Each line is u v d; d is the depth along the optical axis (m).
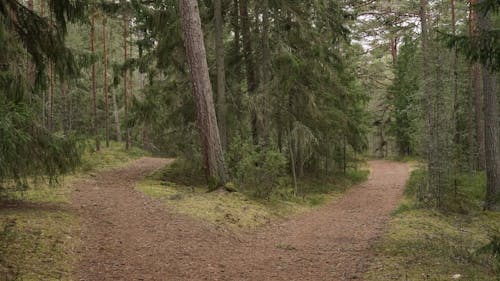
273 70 18.16
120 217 10.59
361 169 35.81
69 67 10.95
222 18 18.50
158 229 9.95
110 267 7.17
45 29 10.35
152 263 7.67
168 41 16.19
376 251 9.08
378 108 52.09
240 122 19.38
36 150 9.59
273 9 17.84
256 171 15.50
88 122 36.44
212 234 10.23
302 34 17.53
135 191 14.34
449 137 16.59
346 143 26.98
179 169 19.78
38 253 7.04
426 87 16.30
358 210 17.17
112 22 27.38
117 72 20.42
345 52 26.06
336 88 21.08
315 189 21.88
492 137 15.29
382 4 25.34
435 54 17.11
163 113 18.97
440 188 15.79
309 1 17.53
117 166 22.00
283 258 8.84
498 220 13.43
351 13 20.20
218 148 14.63
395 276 6.99
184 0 14.05
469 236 11.31
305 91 19.27
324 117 20.53
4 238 7.18
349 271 7.75
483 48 7.38
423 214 14.27
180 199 13.25
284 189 18.45
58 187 13.70
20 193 11.88
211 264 8.01
